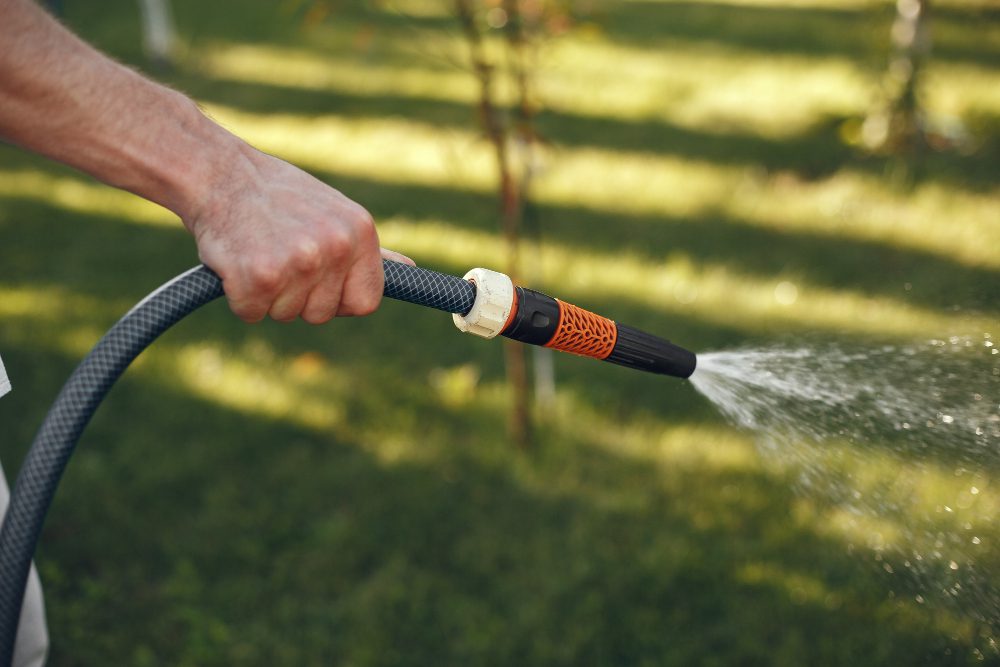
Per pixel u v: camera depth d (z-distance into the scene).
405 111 6.30
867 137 5.29
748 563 2.79
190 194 1.04
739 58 6.96
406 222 4.77
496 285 1.20
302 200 1.05
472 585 2.81
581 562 2.83
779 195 4.85
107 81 1.01
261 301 1.04
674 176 5.12
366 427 3.42
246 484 3.20
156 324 1.08
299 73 7.16
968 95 5.85
